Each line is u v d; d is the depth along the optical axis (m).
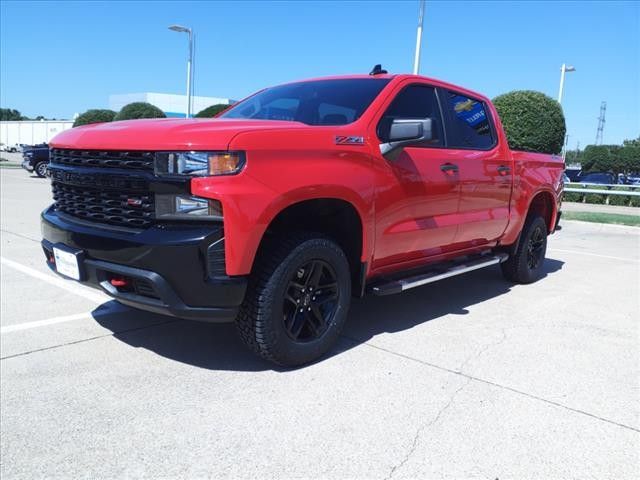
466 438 2.71
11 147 69.06
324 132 3.40
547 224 6.45
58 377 3.26
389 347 3.91
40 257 6.54
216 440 2.62
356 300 5.22
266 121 3.51
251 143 2.98
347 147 3.50
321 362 3.59
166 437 2.64
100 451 2.51
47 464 2.41
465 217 4.71
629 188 22.00
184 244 2.87
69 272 3.41
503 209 5.29
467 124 4.89
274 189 3.04
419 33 14.77
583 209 18.08
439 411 2.97
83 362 3.49
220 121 3.38
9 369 3.35
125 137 3.11
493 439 2.71
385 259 4.00
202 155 2.89
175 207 2.93
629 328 4.63
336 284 3.58
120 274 3.09
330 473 2.39
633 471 2.49
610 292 5.98
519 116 15.94
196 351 3.71
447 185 4.38
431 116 4.43
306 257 3.29
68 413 2.84
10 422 2.74
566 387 3.35
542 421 2.91
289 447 2.58
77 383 3.18
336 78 4.52
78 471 2.37
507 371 3.56
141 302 3.08
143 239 2.94
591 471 2.47
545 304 5.33
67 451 2.51
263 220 3.00
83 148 3.28
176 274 2.91
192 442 2.60
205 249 2.90
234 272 2.96
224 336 4.01
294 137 3.20
